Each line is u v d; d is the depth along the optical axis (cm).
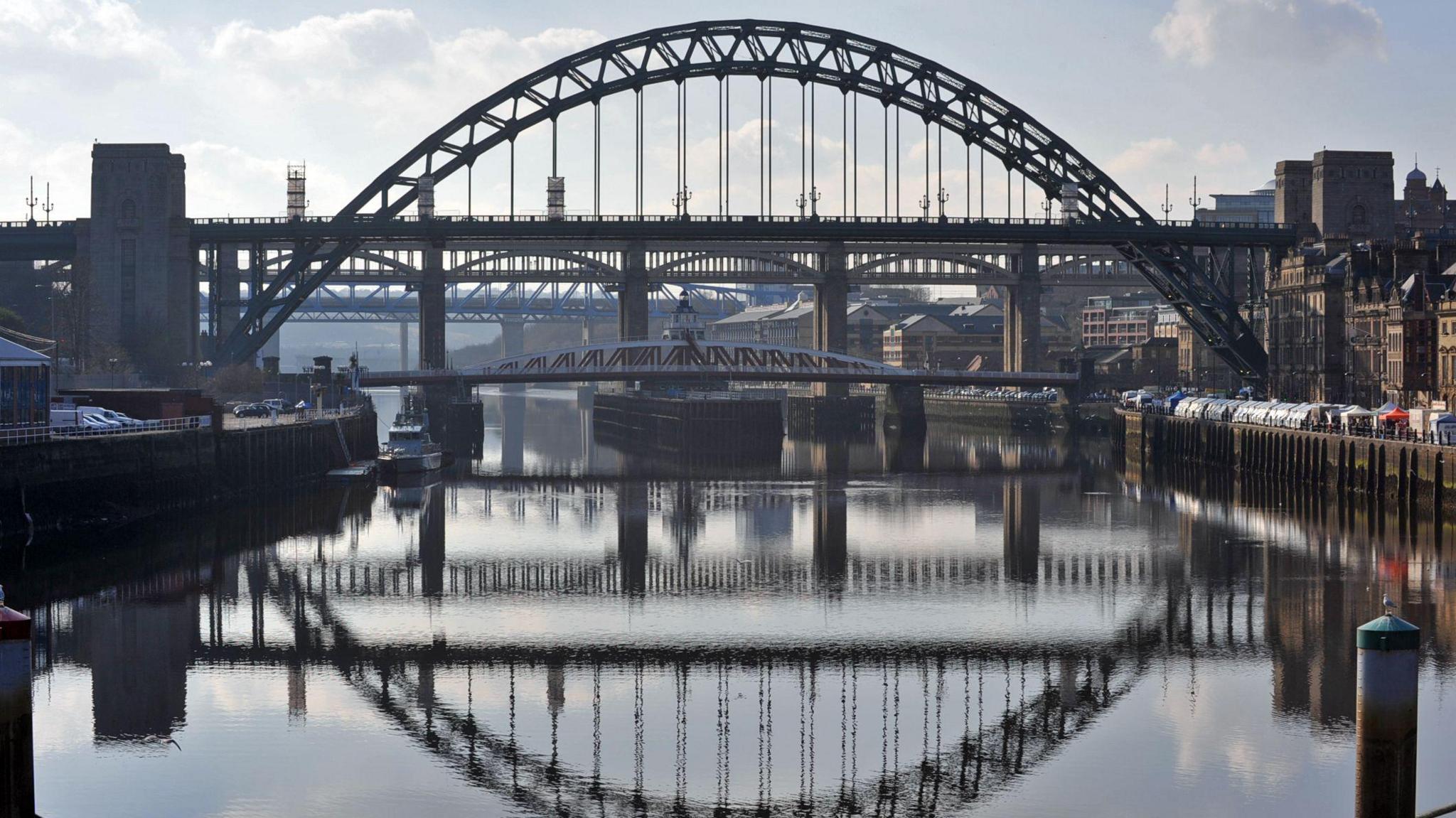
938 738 6850
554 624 9100
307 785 6206
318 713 7188
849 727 7038
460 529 13075
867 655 8350
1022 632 8844
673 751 6694
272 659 8150
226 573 10450
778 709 7344
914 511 14462
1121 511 14162
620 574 10800
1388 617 3606
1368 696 3572
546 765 6519
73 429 11712
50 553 10619
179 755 6544
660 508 14812
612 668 8081
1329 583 9962
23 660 4150
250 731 6906
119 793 6069
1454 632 8438
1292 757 6488
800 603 9744
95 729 6869
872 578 10600
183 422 13675
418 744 6756
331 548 11762
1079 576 10544
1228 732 6844
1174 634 8700
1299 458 15662
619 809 6009
